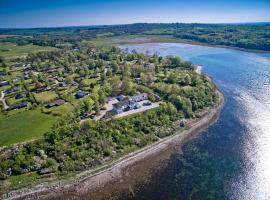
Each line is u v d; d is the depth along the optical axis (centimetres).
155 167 11919
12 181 10906
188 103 16888
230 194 9962
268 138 13650
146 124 14838
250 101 18500
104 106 16738
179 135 14650
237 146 13188
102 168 11912
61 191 10638
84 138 13162
